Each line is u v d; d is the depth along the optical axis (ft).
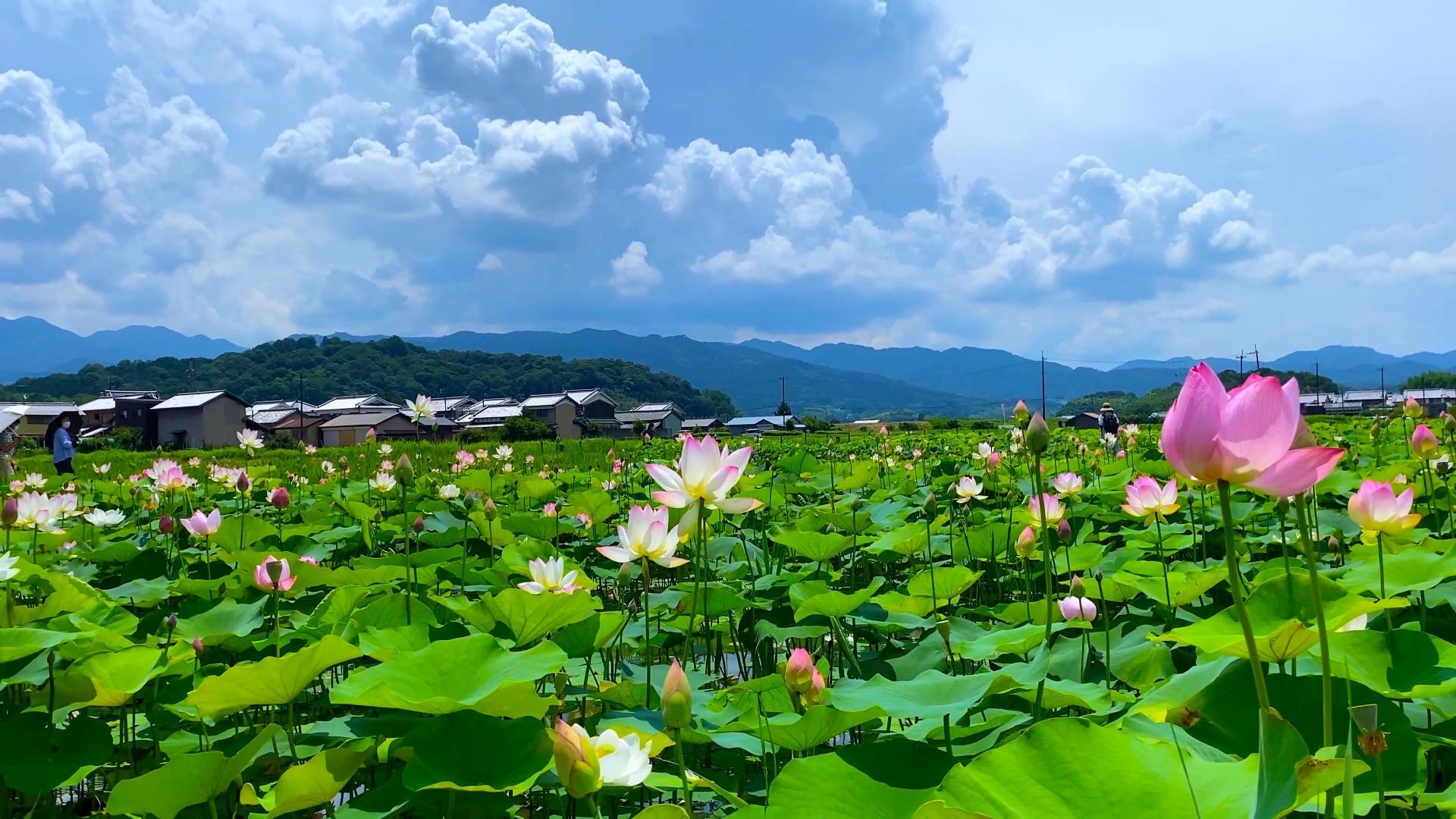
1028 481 29.04
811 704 8.09
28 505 17.30
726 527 25.91
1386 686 7.73
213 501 32.65
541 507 31.99
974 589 20.01
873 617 13.89
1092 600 13.85
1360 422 63.93
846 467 37.70
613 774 5.86
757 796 8.97
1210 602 13.70
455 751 7.72
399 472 13.98
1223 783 5.42
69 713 11.30
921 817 4.96
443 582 18.01
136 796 7.70
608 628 11.66
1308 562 5.22
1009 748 5.82
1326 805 5.16
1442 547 12.24
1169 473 29.12
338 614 13.55
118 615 12.70
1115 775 5.56
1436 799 6.44
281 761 10.19
